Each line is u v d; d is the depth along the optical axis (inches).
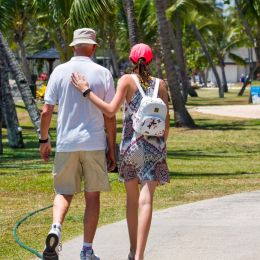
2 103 2304.4
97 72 757.9
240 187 1387.8
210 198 1238.3
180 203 1190.3
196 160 1974.7
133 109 747.4
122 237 912.3
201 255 808.9
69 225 1011.9
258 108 4690.0
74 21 2011.6
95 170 758.5
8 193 1341.0
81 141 746.8
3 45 1945.1
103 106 739.4
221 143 2522.1
